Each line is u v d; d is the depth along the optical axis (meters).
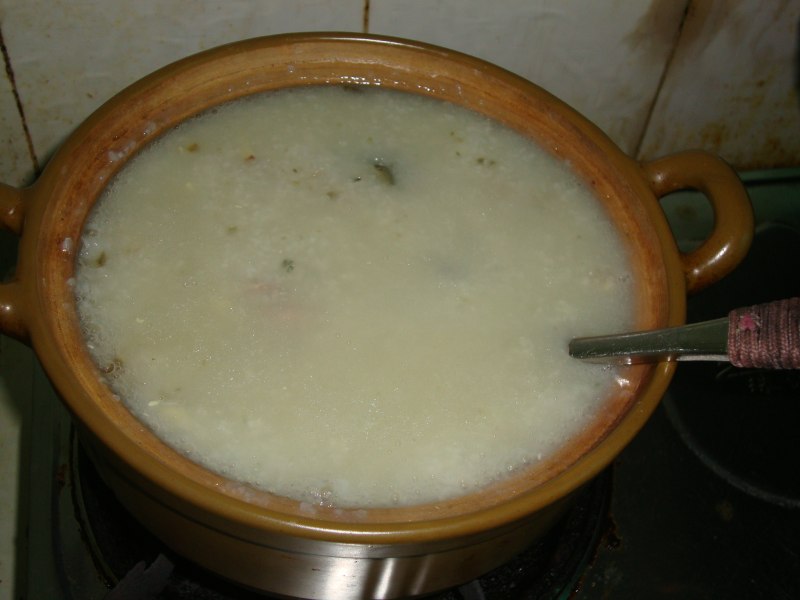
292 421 0.32
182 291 0.35
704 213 0.55
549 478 0.31
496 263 0.37
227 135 0.39
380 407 0.33
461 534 0.27
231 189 0.38
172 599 0.37
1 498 0.45
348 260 0.37
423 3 0.46
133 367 0.33
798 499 0.43
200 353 0.33
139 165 0.38
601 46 0.49
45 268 0.32
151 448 0.29
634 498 0.43
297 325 0.34
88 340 0.33
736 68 0.51
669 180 0.37
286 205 0.38
